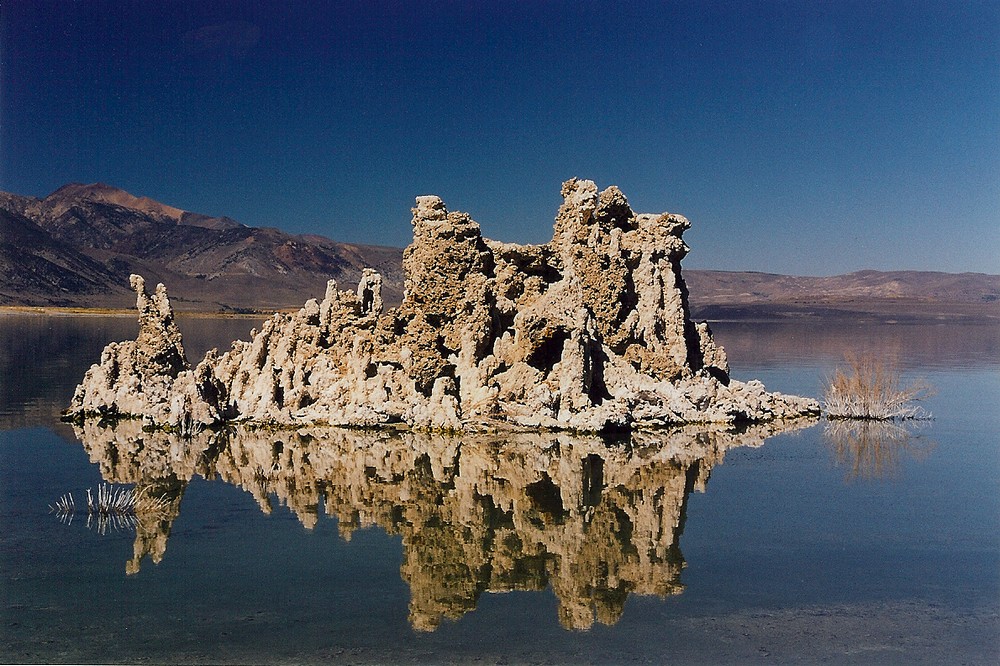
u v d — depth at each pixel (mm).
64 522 21219
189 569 18422
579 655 15125
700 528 21422
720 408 35344
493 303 34938
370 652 15164
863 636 15844
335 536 20594
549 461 27703
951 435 33375
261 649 15141
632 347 37344
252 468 26281
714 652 15297
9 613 16344
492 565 18969
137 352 34938
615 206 38781
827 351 73500
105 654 14930
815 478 26188
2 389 42812
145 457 27484
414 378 33656
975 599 17375
